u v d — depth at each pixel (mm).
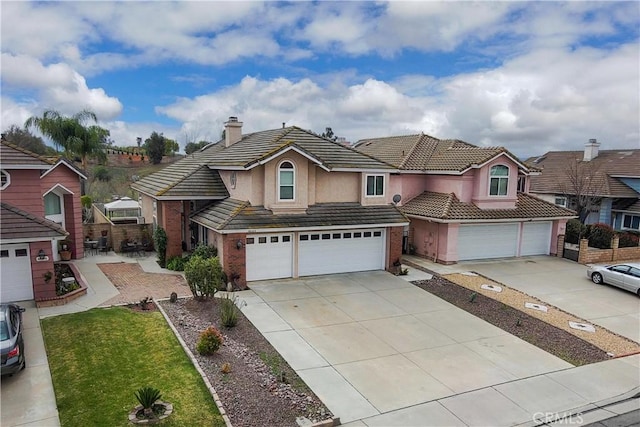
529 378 11750
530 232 26219
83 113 34188
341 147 22766
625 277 19812
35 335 12602
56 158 21250
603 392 11250
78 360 11180
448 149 28172
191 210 23328
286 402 9805
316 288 18438
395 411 9859
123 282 18344
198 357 11531
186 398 9594
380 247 21609
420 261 24312
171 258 21062
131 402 9375
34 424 8664
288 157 19078
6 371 9938
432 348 13266
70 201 22125
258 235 18703
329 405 9922
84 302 15555
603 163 38312
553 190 35906
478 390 10969
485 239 24906
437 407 10109
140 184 27609
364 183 21625
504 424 9617
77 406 9219
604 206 34406
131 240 24969
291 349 12672
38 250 15008
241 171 19828
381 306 16656
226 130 26672
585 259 25266
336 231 20375
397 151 30078
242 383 10422
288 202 19344
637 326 16031
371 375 11414
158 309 15086
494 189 24828
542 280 21391
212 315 14820
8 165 15812
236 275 18047
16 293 15133
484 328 15031
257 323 14438
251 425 8852
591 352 13602
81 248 22828
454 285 19844
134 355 11531
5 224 14578
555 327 15500
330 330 14195
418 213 24547
